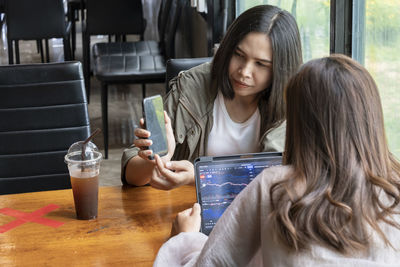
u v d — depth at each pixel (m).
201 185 1.31
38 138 1.89
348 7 1.69
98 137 4.16
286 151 0.88
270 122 1.60
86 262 1.22
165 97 1.75
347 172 0.80
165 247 1.07
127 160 1.60
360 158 0.81
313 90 0.82
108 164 3.62
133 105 4.95
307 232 0.79
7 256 1.24
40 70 1.88
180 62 2.06
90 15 4.66
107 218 1.42
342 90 0.81
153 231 1.36
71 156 1.40
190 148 1.68
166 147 1.48
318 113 0.81
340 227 0.79
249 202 0.86
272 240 0.82
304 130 0.82
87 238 1.32
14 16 4.39
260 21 1.47
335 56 0.86
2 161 1.87
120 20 4.70
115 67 3.81
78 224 1.39
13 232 1.35
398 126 1.52
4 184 1.88
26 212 1.46
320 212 0.79
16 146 1.88
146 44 4.54
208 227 1.29
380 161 0.82
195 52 4.79
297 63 1.51
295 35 1.49
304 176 0.82
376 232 0.81
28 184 1.90
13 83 1.87
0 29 6.92
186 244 1.09
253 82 1.51
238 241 0.88
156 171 1.52
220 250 0.88
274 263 0.82
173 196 1.55
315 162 0.81
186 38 5.27
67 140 1.90
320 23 1.88
